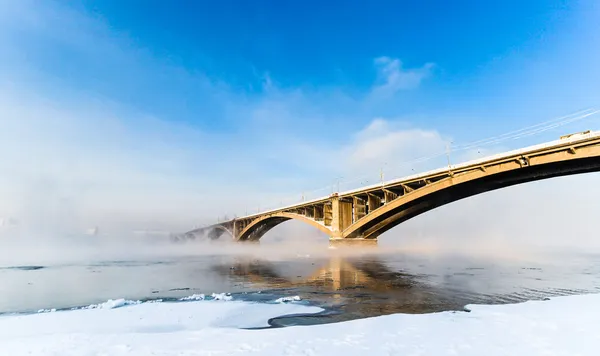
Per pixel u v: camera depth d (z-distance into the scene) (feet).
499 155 138.00
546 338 35.27
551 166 130.52
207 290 80.69
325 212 257.75
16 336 42.06
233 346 34.63
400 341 35.60
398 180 192.34
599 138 107.86
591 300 55.31
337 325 43.11
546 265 141.08
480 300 64.13
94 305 62.28
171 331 44.96
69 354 33.09
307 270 125.49
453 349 32.65
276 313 54.70
